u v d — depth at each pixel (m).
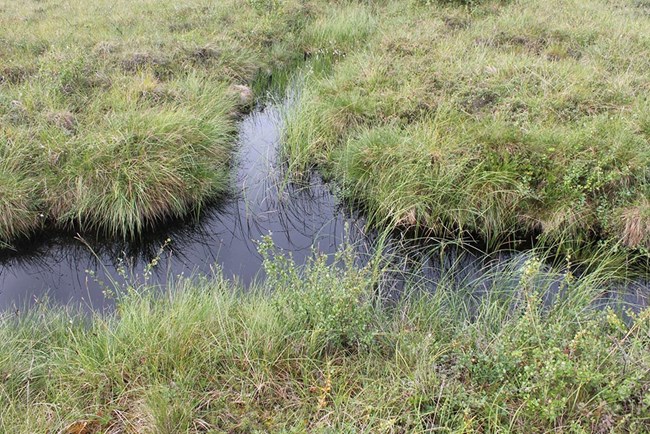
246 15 10.84
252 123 8.38
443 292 4.68
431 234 5.87
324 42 10.48
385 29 10.17
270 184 6.95
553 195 5.65
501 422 3.21
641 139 5.75
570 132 6.07
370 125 7.15
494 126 6.20
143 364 3.70
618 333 3.68
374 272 4.48
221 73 9.02
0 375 3.64
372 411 3.34
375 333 3.78
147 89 7.68
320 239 6.00
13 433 3.23
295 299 4.04
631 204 5.42
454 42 8.88
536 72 7.48
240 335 3.94
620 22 9.38
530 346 3.51
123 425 3.37
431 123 6.62
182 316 4.04
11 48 8.92
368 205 6.29
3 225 5.70
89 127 6.64
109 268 5.65
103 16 10.89
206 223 6.34
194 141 6.70
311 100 7.70
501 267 5.32
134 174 6.01
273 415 3.42
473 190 5.83
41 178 6.02
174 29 10.22
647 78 7.27
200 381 3.61
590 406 3.11
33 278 5.49
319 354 3.82
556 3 10.67
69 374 3.70
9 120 6.61
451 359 3.65
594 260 5.02
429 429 3.16
